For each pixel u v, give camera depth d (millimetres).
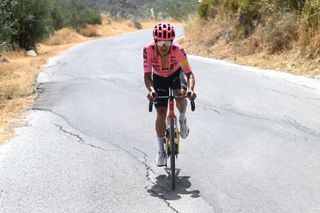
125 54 21312
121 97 10602
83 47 29188
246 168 5770
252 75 12234
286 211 4535
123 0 97875
